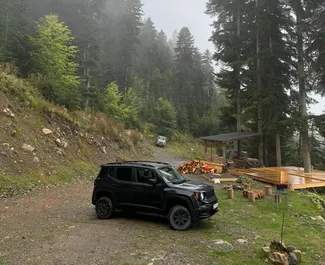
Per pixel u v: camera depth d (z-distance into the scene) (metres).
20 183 11.78
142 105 54.31
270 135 24.77
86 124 21.77
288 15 23.55
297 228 8.23
